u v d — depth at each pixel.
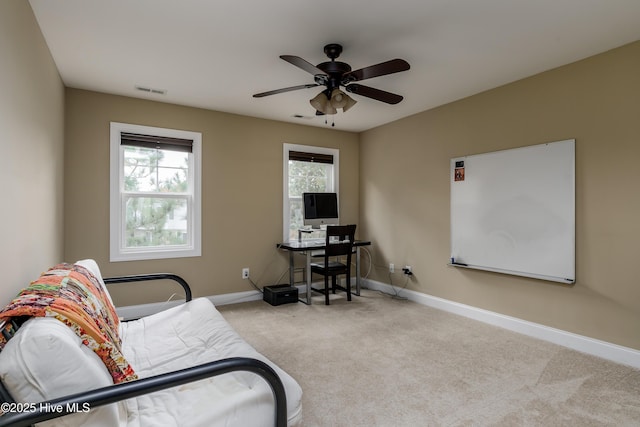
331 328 3.20
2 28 1.44
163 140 3.70
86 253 3.30
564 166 2.79
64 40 2.35
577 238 2.73
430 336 2.99
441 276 3.86
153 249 3.69
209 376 1.02
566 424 1.76
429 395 2.03
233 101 3.67
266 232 4.33
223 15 2.08
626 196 2.47
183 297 3.78
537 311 2.99
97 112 3.35
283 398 1.15
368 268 4.96
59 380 0.94
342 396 2.01
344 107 2.67
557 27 2.22
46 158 2.33
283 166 4.47
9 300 1.50
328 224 4.60
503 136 3.24
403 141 4.36
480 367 2.39
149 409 1.20
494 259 3.30
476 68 2.87
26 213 1.80
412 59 2.69
